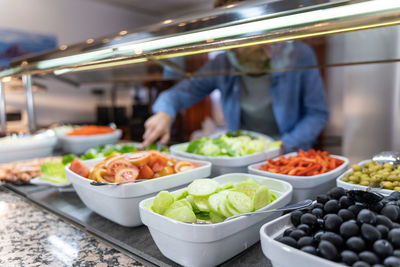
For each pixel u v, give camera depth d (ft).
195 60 4.41
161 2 14.37
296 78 5.80
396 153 3.13
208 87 6.96
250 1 2.06
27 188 3.83
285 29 1.97
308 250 1.56
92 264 2.15
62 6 12.91
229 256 2.05
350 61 3.95
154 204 2.18
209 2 14.40
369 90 7.71
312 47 3.61
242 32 2.14
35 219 2.99
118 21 15.03
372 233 1.52
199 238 1.86
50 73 4.30
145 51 2.73
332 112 8.23
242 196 2.19
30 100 6.19
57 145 6.27
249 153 3.90
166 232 1.98
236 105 6.61
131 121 12.56
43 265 2.14
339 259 1.51
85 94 13.75
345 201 1.82
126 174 2.70
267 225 1.81
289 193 2.42
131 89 15.20
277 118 6.04
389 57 3.57
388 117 7.59
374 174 2.76
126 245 2.34
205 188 2.35
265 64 4.66
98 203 2.76
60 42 12.91
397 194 2.02
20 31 11.68
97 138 5.82
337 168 3.20
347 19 1.75
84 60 3.34
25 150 5.08
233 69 5.17
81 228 2.75
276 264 1.67
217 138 4.79
